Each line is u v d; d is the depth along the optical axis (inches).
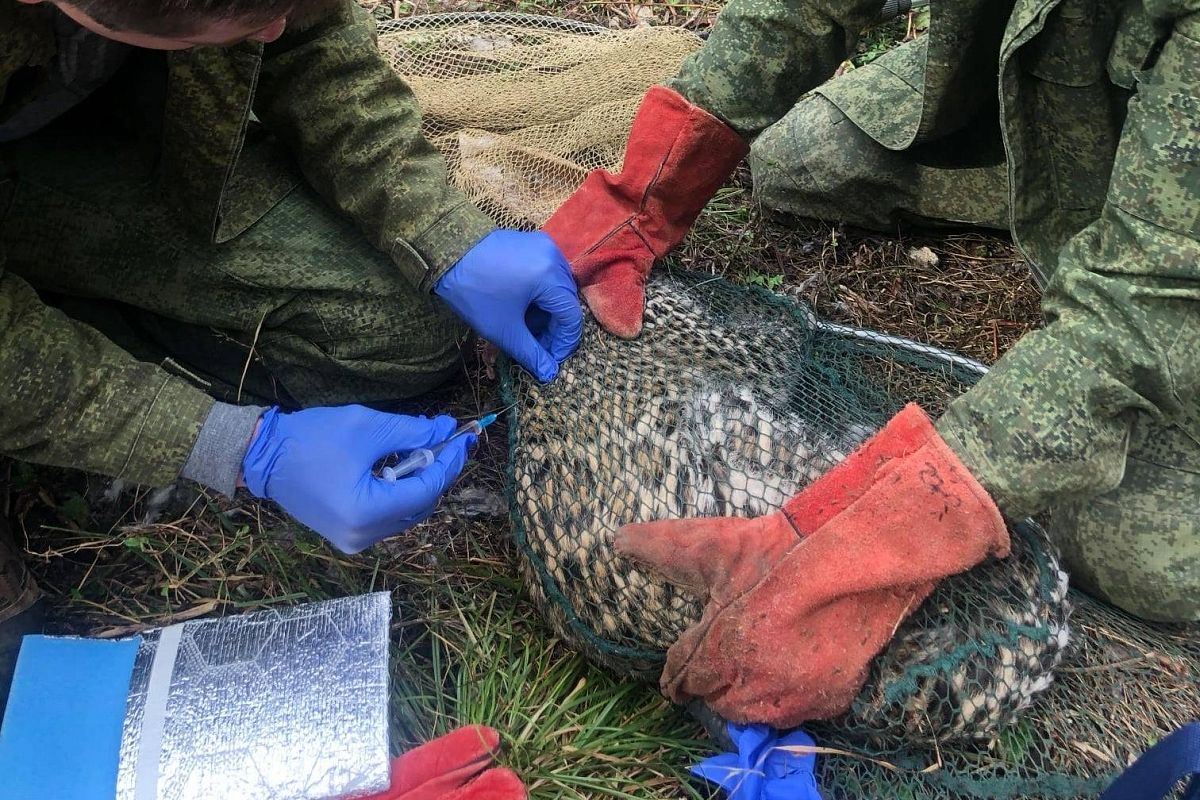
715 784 59.3
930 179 85.4
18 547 67.9
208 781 50.1
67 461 57.1
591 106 88.7
